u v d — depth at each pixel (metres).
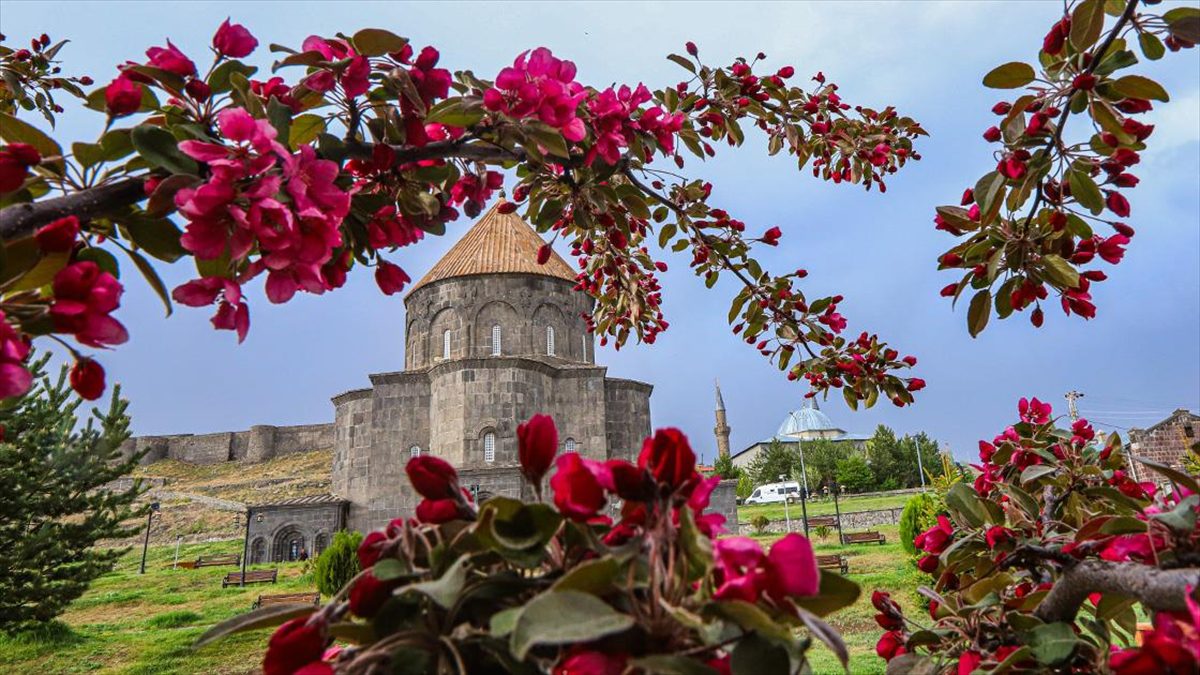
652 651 0.91
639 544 0.99
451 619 0.96
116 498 14.84
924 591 1.96
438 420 30.66
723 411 90.62
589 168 2.88
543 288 34.31
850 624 12.50
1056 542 1.96
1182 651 0.91
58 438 13.87
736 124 3.59
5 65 3.48
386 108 2.15
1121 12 2.16
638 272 4.45
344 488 33.28
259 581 25.88
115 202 1.51
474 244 36.94
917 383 3.91
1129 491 2.29
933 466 56.38
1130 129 2.06
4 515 13.36
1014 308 2.60
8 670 13.42
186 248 1.44
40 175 1.51
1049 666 1.62
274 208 1.40
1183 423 27.38
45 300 1.32
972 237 2.58
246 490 54.38
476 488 27.11
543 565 1.09
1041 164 2.26
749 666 0.90
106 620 18.86
